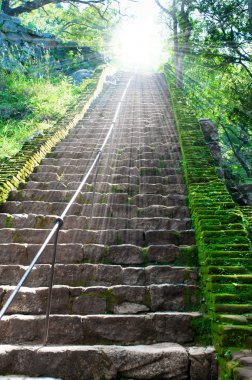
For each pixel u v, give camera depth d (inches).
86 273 169.9
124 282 168.6
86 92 531.2
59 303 154.0
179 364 125.3
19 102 510.0
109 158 313.0
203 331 141.5
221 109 647.8
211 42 588.4
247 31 565.3
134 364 125.6
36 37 852.6
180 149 323.3
